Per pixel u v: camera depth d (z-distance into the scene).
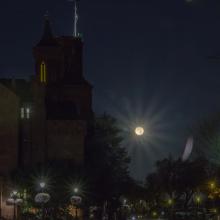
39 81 116.06
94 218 112.44
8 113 108.69
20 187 89.50
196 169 125.69
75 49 136.50
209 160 95.75
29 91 116.31
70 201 92.31
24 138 113.75
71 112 117.81
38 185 89.69
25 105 114.75
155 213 164.25
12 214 91.50
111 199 119.19
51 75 131.50
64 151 115.25
